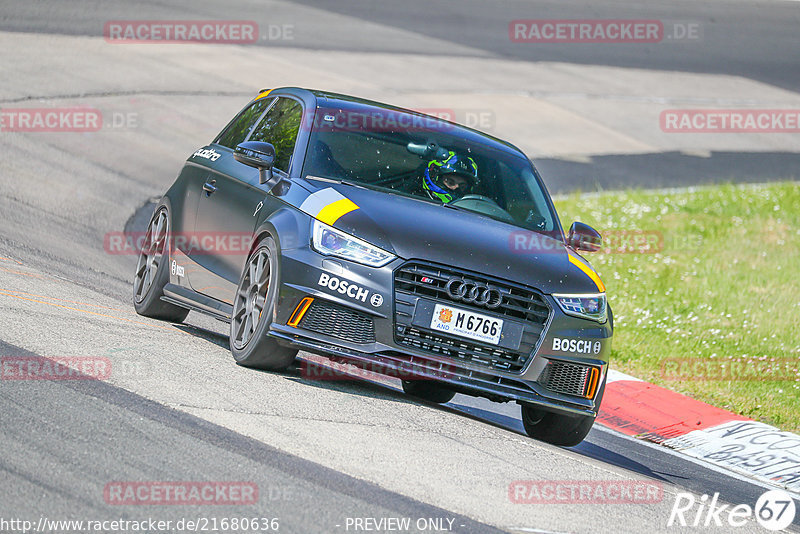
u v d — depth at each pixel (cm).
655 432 3061
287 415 2048
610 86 9825
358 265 2291
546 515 1786
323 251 2320
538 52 10681
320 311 2305
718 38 12538
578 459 2317
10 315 2491
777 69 11519
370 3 11719
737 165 7988
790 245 5900
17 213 4259
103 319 2731
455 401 3067
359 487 1720
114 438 1750
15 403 1845
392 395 2517
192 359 2402
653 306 4525
